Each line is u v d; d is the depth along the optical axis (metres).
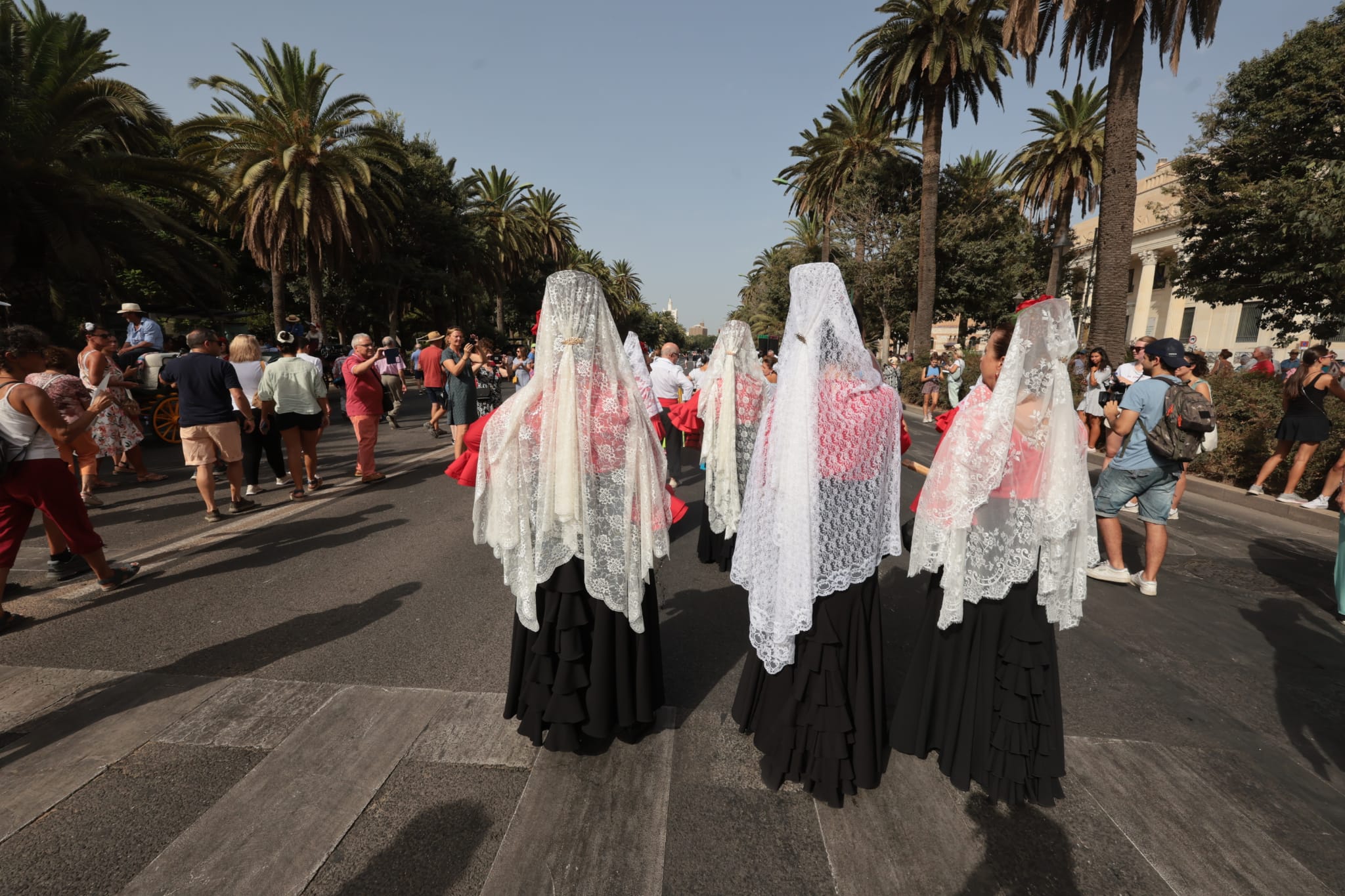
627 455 2.42
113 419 7.11
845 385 2.20
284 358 6.59
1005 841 2.20
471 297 35.09
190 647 3.45
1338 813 2.39
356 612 3.92
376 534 5.54
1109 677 3.38
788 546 2.15
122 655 3.35
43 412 3.66
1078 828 2.27
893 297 27.00
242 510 6.21
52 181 14.51
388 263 28.20
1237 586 4.77
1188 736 2.86
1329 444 7.27
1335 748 2.79
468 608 3.98
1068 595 2.27
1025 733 2.25
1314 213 11.60
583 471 2.35
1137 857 2.14
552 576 2.41
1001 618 2.30
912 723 2.55
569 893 1.95
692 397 5.43
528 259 42.72
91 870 1.99
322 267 22.69
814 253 38.50
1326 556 5.55
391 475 8.12
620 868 2.05
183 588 4.27
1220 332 32.25
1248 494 7.54
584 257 60.53
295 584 4.37
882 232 26.20
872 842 2.18
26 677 3.11
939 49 18.80
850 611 2.29
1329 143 12.85
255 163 19.08
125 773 2.44
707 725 2.83
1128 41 12.23
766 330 45.53
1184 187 15.30
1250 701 3.17
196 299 20.53
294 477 6.68
